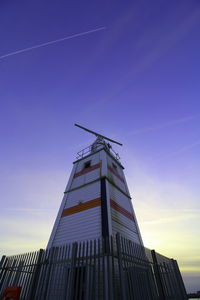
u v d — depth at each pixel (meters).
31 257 7.70
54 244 11.04
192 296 12.88
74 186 14.53
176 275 10.17
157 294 7.31
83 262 6.09
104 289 5.17
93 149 19.42
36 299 6.23
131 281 6.10
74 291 5.82
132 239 11.66
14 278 7.36
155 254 8.97
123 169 19.14
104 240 6.23
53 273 6.66
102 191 11.74
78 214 11.62
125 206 13.75
